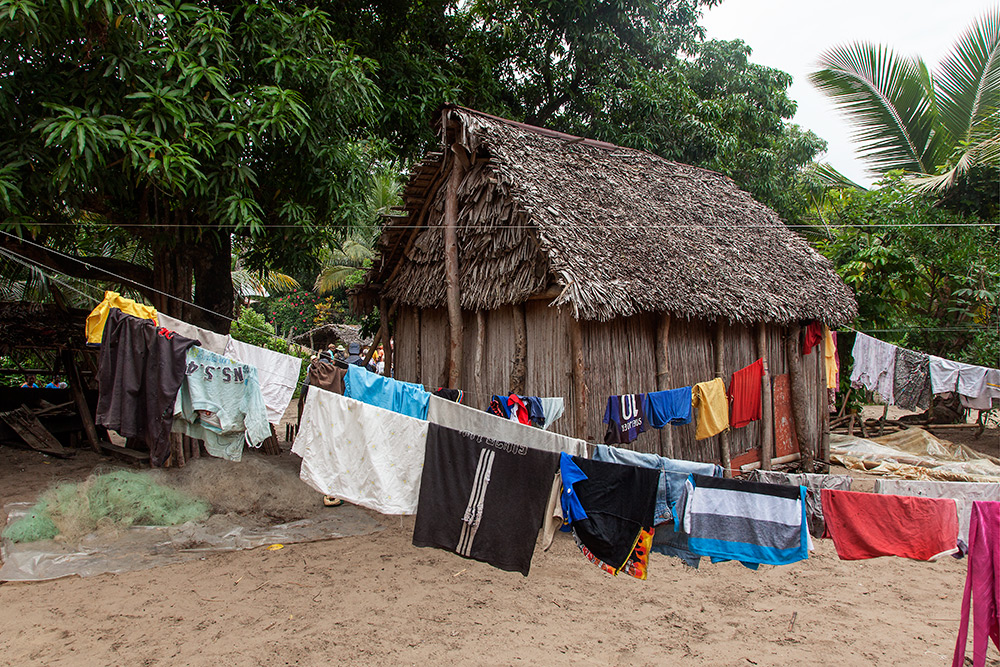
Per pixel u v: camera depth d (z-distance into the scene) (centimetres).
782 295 823
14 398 947
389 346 1021
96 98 591
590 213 723
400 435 416
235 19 736
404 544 595
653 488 384
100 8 539
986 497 386
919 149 1359
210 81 609
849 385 1171
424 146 1084
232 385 464
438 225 866
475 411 466
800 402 909
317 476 430
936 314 1259
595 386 672
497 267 745
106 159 630
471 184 779
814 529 389
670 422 687
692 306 686
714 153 1326
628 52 1380
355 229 840
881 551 379
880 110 1358
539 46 1330
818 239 1430
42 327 806
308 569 527
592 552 393
